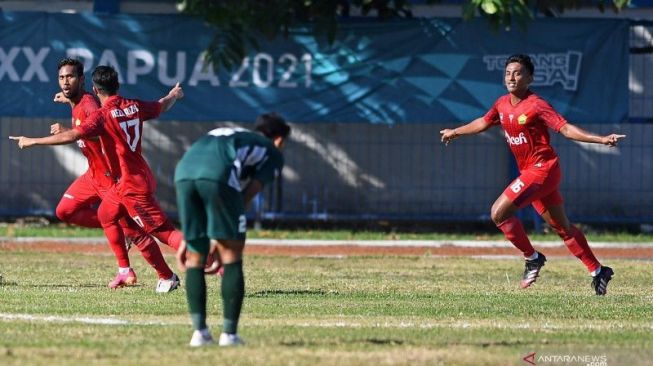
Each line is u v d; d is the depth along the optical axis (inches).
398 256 2539.4
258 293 1747.0
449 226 3216.0
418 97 2908.5
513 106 1763.0
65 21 2906.0
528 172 1769.2
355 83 2918.3
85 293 1706.4
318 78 2920.8
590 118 2883.9
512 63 1748.3
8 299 1605.6
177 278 1748.3
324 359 1078.4
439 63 2901.1
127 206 1723.7
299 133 3179.1
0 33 2896.2
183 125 3171.8
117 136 1700.3
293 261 2395.4
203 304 1168.8
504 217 1808.6
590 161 3161.9
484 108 2896.2
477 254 2628.0
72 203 1830.7
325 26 2893.7
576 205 3169.3
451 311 1526.8
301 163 3179.1
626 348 1193.4
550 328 1358.3
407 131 3179.1
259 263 2340.1
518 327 1365.7
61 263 2265.0
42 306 1526.8
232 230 1133.7
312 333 1280.8
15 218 3193.9
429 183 3179.1
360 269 2225.6
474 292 1803.6
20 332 1263.5
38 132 3169.3
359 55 2913.4
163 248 2694.4
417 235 2982.3
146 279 1958.7
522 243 1840.6
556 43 2878.9
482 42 2891.2
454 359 1093.8
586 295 1777.8
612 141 1674.5
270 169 1145.4
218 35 2861.7
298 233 2992.1
